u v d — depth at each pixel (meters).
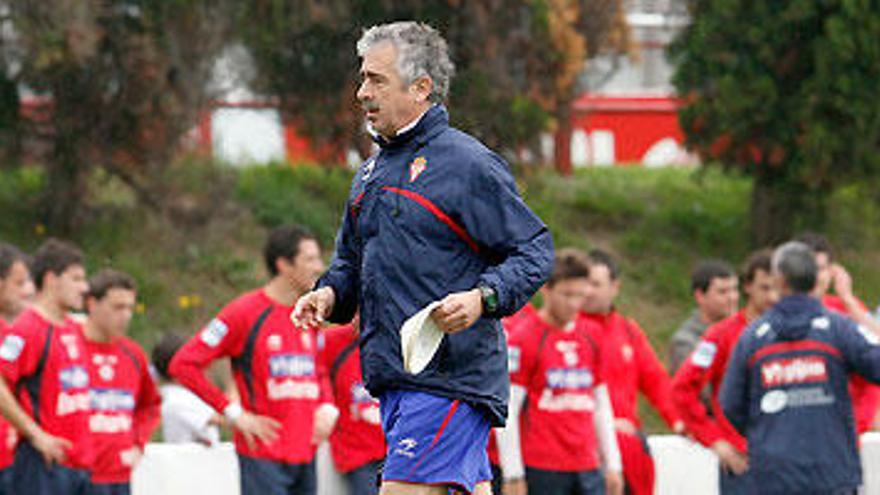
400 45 18.31
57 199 48.69
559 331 31.62
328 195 55.16
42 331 29.02
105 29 45.75
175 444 33.12
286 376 30.91
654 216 58.66
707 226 58.00
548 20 50.59
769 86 51.41
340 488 31.22
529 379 31.39
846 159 51.94
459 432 18.34
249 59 49.44
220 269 49.50
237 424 30.67
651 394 34.41
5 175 51.00
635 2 64.06
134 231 49.62
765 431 29.75
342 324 19.86
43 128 47.31
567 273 31.14
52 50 44.00
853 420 29.52
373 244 18.47
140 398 31.80
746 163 53.53
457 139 18.38
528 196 52.38
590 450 31.67
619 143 66.44
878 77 50.88
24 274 31.89
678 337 35.50
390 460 18.50
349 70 49.53
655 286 54.19
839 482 29.30
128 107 46.72
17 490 29.06
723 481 32.50
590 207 58.62
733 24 51.91
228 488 33.44
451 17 49.44
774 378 29.56
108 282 30.11
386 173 18.48
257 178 55.06
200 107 48.03
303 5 48.16
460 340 18.31
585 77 54.81
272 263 31.08
